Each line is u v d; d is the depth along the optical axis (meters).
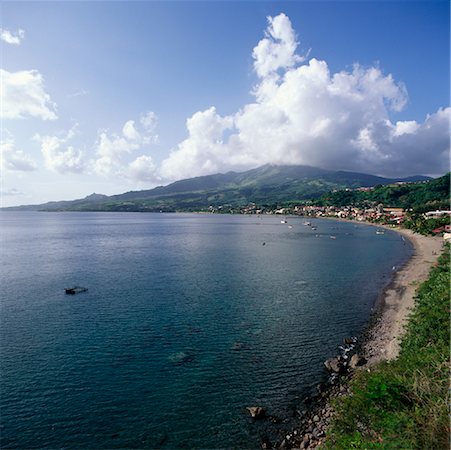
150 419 27.53
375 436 19.56
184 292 63.03
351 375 32.91
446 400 19.39
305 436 24.97
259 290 64.38
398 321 46.06
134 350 39.03
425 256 102.06
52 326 46.16
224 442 25.03
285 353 38.16
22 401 29.67
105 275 78.19
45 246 134.00
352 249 121.75
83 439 25.45
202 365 35.66
